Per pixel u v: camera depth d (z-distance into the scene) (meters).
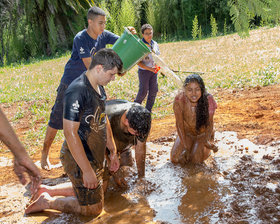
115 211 3.57
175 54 15.45
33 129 6.75
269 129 5.34
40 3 22.27
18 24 23.38
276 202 3.37
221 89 8.37
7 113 8.26
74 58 4.64
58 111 4.63
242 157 4.46
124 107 3.66
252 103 6.91
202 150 4.48
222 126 5.74
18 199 4.03
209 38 20.91
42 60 21.38
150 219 3.36
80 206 3.45
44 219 3.52
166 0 26.11
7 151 5.87
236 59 11.80
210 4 24.17
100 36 4.74
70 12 24.61
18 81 12.42
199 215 3.34
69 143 2.98
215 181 4.01
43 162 4.88
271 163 4.25
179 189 3.91
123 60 4.39
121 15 23.64
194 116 4.25
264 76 8.58
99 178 3.39
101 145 3.28
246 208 3.34
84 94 2.97
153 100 6.74
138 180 4.19
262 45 14.01
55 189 3.84
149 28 6.21
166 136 5.68
